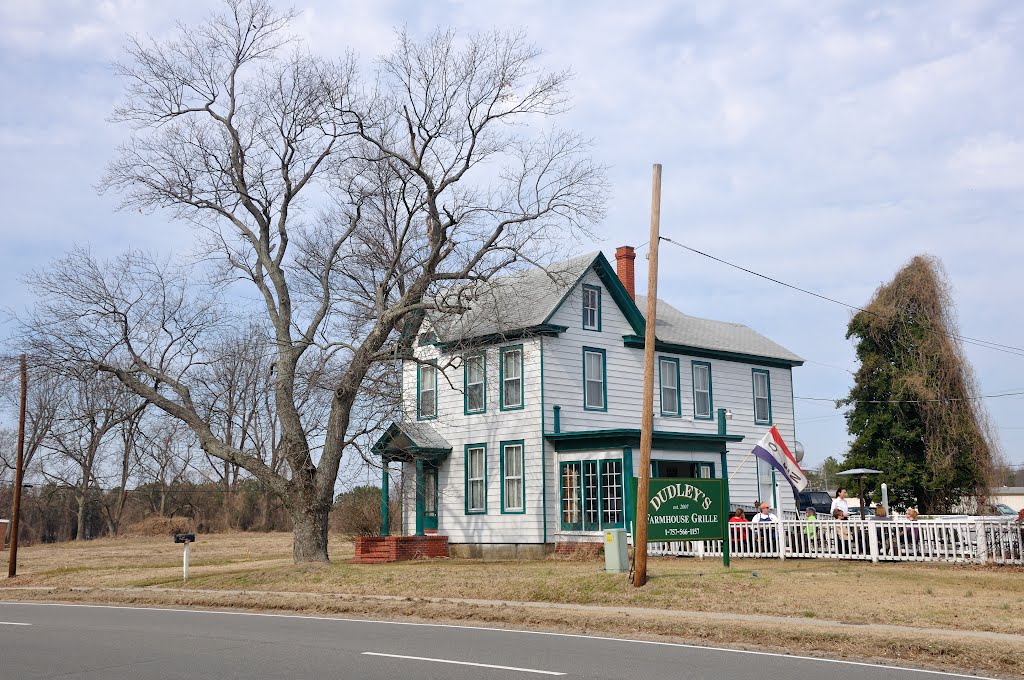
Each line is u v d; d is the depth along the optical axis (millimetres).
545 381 30547
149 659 12352
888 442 42875
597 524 29359
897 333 43406
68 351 28219
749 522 26234
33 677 11070
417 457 32562
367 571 24141
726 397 37094
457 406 33219
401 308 26938
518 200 27719
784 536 24422
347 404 27594
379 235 29344
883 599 16594
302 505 27141
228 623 16875
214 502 75250
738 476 36719
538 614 16328
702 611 16422
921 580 19219
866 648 12586
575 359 31594
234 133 28328
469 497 32219
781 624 14438
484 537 31469
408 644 13539
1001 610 15203
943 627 14031
